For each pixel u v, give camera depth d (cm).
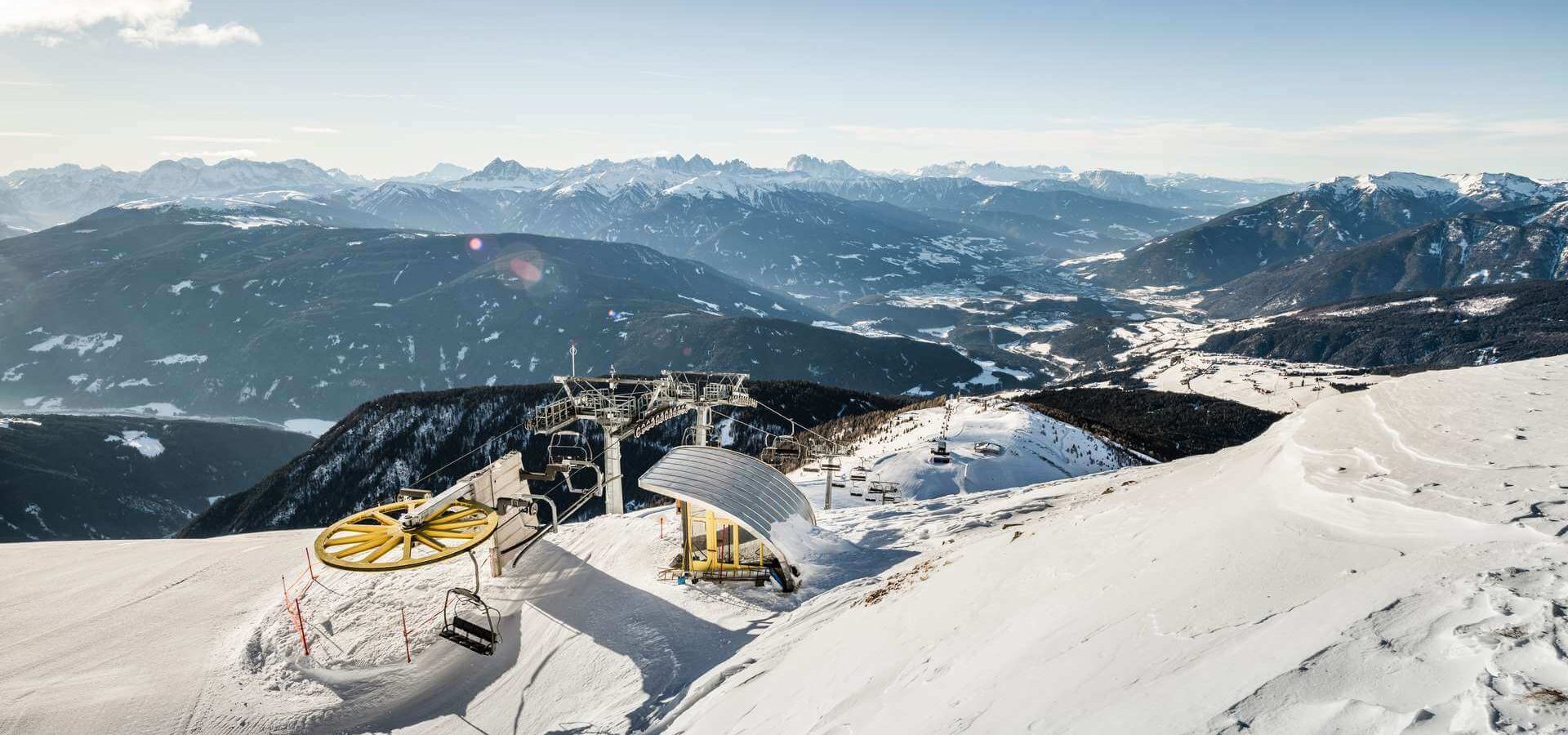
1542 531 666
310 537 3394
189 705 1936
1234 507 1105
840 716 882
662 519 2838
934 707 762
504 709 1775
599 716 1578
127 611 2597
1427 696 432
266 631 2328
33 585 2947
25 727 1853
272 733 1798
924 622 1159
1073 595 973
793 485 2555
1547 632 464
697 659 1752
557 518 2902
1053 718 605
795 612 1852
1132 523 1285
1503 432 1141
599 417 3372
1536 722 365
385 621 2300
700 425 3838
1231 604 726
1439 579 609
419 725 1788
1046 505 2597
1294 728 446
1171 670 616
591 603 2200
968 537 2194
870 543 2545
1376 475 1027
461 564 2636
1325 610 624
